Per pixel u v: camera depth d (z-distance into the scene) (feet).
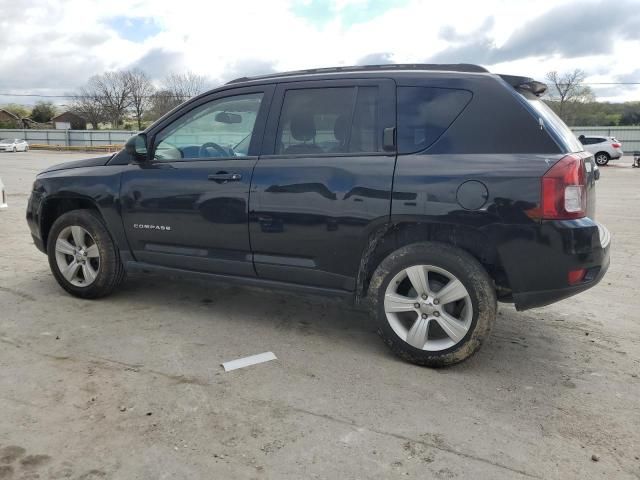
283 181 12.35
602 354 12.53
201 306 15.40
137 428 9.09
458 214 10.77
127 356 11.91
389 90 11.89
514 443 8.91
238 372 11.27
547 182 10.25
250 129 13.25
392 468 8.20
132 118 250.16
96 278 15.24
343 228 11.80
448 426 9.37
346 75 12.44
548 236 10.32
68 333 13.15
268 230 12.60
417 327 11.55
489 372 11.50
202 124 13.84
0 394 10.11
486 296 10.93
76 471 7.96
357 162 11.76
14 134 198.80
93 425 9.15
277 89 13.01
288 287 12.95
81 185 15.03
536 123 10.74
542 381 11.12
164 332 13.37
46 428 9.02
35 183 16.24
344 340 13.15
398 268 11.59
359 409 9.88
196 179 13.41
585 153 11.64
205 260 13.69
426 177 11.03
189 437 8.87
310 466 8.20
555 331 13.94
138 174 14.32
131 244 14.71
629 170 82.94
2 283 17.17
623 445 8.89
